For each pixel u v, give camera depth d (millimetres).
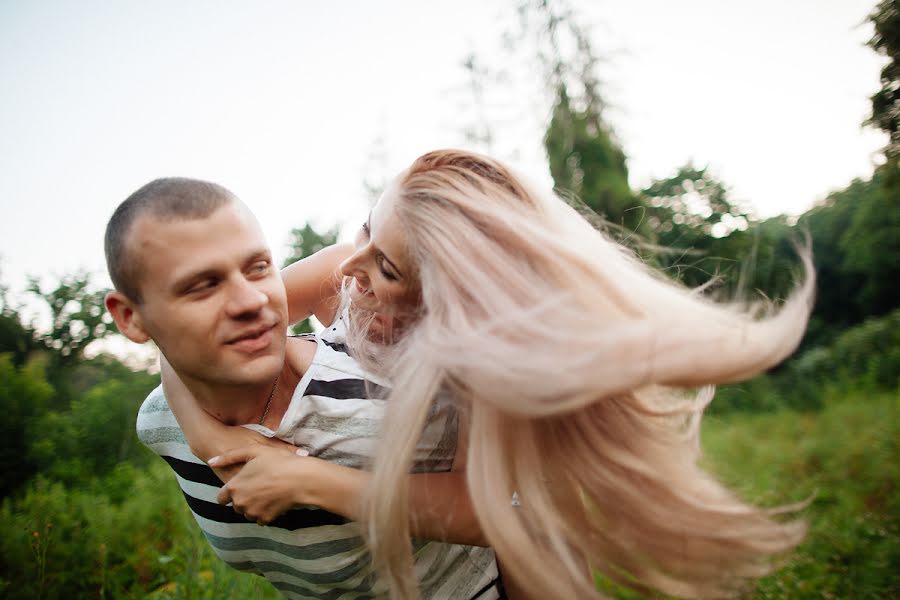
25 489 5500
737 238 7414
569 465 1181
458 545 1428
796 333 1022
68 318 8148
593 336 951
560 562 1180
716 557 1195
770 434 7184
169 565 3414
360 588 1406
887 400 7246
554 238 1107
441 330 1104
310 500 1168
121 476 5910
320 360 1308
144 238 1062
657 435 1241
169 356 1158
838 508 3484
